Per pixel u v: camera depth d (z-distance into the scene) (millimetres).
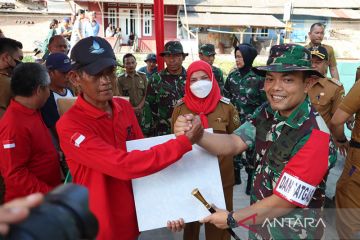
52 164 2197
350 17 26625
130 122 1961
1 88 2801
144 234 3240
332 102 3543
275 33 26984
